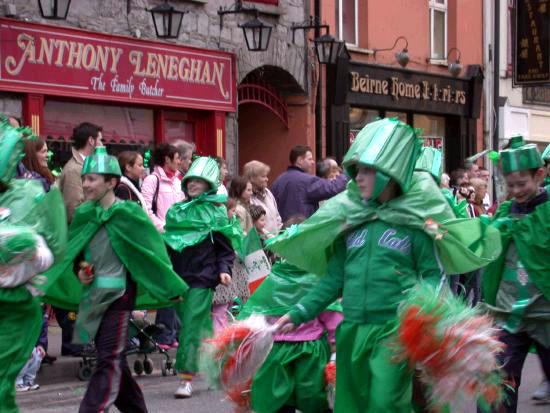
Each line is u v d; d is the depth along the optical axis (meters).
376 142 5.71
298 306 6.01
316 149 19.44
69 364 10.65
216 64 16.72
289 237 6.14
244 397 6.73
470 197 14.88
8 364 6.05
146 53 15.42
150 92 15.53
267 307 6.96
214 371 5.89
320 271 6.29
